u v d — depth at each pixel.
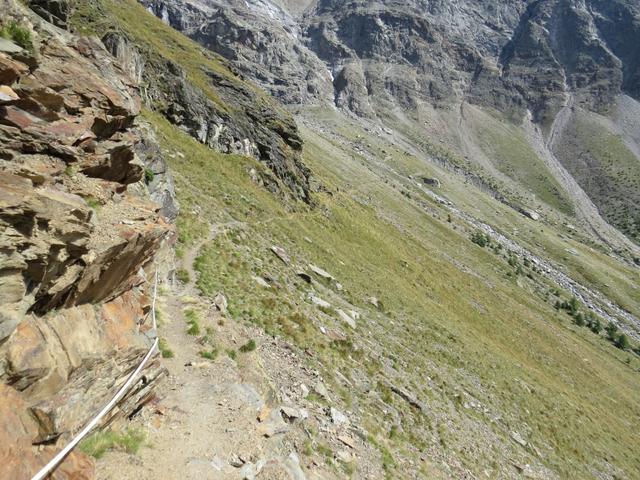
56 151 11.48
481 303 99.75
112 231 12.08
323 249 61.25
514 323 100.44
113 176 14.62
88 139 12.85
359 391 27.34
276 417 17.22
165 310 21.98
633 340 162.88
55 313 10.41
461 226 198.12
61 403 9.74
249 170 70.56
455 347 54.22
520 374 61.81
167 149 53.47
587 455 46.97
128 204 14.41
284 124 93.19
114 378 12.02
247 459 14.09
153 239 13.91
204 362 18.58
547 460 38.56
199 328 21.31
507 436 37.91
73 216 10.08
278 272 40.50
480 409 39.69
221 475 12.86
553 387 67.38
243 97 89.50
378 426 24.20
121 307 13.81
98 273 11.51
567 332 127.31
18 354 8.80
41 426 9.09
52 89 12.09
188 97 68.56
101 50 17.56
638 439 69.00
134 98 17.08
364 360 32.78
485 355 59.66
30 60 11.39
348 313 42.25
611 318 179.62
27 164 10.52
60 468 9.35
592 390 84.38
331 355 29.44
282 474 14.27
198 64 91.06
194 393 16.36
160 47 87.44
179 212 37.38
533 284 171.88
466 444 30.72
